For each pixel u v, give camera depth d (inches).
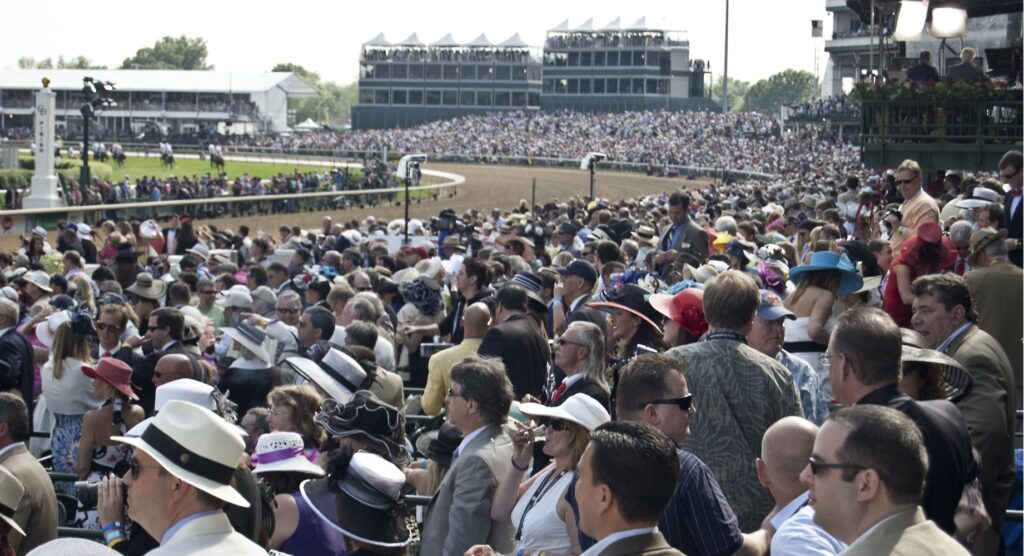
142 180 2071.9
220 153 3075.8
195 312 443.2
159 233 976.3
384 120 4847.4
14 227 1299.2
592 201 1117.7
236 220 1628.9
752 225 573.6
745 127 3713.1
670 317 256.1
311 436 261.1
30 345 380.8
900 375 190.5
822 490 144.9
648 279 388.2
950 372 226.1
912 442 141.6
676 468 149.3
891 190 807.1
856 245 364.8
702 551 173.2
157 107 4717.0
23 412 229.0
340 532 209.2
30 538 223.5
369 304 400.2
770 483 181.8
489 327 334.3
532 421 258.8
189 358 314.0
